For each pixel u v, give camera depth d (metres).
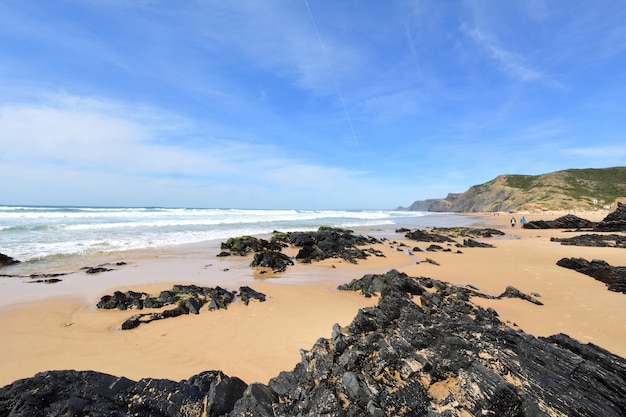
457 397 4.69
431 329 5.89
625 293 13.35
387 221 72.00
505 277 16.59
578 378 4.64
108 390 5.50
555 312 11.23
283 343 8.88
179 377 7.17
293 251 27.39
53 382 5.46
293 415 5.10
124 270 18.20
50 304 12.25
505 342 5.53
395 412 4.59
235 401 5.77
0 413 4.85
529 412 4.31
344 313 11.23
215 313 11.48
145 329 10.06
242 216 69.44
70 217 47.28
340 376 5.45
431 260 21.06
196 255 23.61
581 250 24.42
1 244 24.39
